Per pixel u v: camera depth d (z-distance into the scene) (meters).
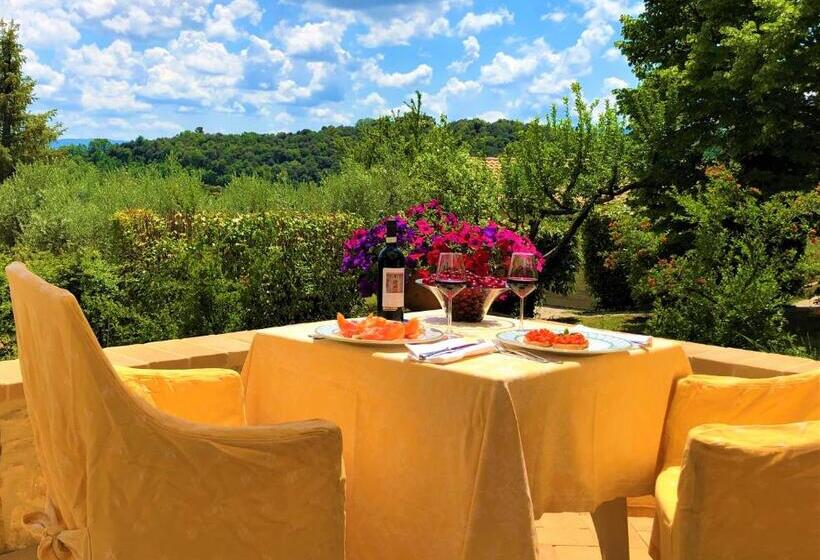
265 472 1.73
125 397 1.65
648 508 2.83
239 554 1.73
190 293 5.69
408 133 17.84
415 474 2.11
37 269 5.09
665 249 11.32
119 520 1.68
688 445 1.79
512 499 1.87
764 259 6.59
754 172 11.90
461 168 9.79
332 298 7.32
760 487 1.76
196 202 7.49
